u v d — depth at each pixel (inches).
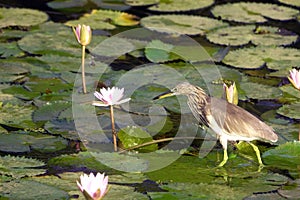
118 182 363.9
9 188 354.9
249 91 485.7
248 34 593.3
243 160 398.6
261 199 349.4
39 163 384.8
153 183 366.3
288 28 612.7
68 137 420.8
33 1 678.5
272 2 693.3
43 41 569.3
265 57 543.8
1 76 499.8
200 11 666.2
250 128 392.2
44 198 345.4
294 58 542.0
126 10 661.9
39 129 430.0
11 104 458.9
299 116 445.4
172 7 661.9
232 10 655.8
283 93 484.4
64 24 611.5
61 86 490.9
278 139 419.2
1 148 404.8
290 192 358.3
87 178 307.4
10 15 624.1
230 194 354.9
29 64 526.0
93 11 646.5
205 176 375.9
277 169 386.9
